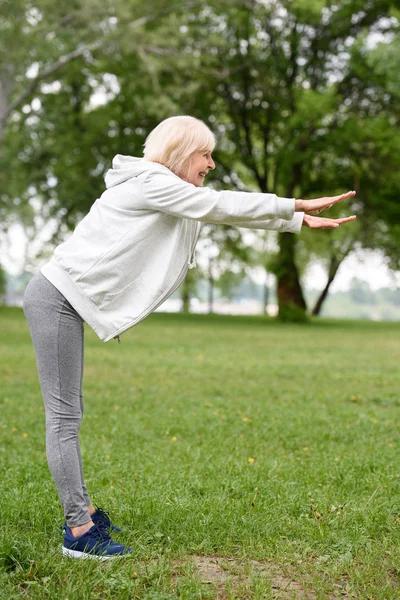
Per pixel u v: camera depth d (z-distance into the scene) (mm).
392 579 3309
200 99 31812
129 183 3414
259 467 5457
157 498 4375
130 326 3367
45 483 4770
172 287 3418
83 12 22203
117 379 11578
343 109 32281
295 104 31391
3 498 4332
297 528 3938
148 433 7129
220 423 7617
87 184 30547
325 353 17375
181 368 13273
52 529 3846
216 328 26719
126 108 32031
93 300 3354
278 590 3178
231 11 28828
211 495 4637
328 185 32781
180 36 24359
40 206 33094
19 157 30141
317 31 31812
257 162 34000
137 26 24203
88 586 3055
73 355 3420
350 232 33062
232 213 3268
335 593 3139
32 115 28672
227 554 3602
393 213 31797
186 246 3477
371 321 38531
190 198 3273
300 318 32688
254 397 9945
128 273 3363
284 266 33031
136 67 29125
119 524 3885
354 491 4840
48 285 3381
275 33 32156
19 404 8812
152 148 3494
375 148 30234
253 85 31797
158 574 3252
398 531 3924
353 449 6496
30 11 21844
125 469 5367
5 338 18641
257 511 4227
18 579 3191
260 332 25172
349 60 30797
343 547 3658
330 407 9148
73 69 26875
